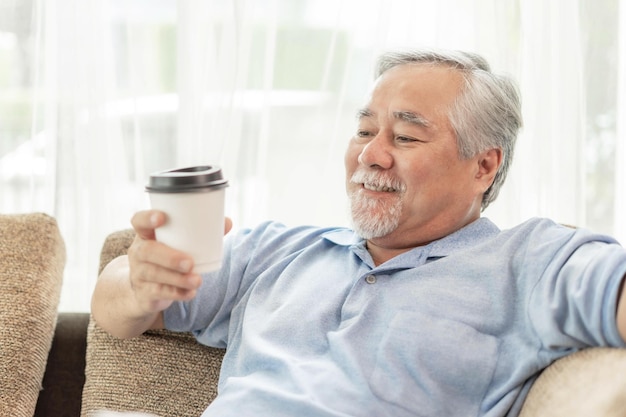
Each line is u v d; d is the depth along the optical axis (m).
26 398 1.69
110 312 1.63
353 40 2.22
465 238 1.61
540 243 1.50
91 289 2.29
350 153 1.67
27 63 2.22
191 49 2.19
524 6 2.20
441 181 1.59
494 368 1.45
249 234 1.79
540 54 2.21
